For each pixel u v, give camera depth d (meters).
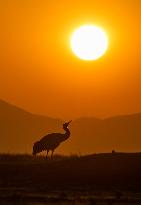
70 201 156.12
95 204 153.50
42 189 180.25
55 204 149.75
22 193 168.00
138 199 168.50
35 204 148.12
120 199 166.12
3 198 155.38
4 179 197.25
